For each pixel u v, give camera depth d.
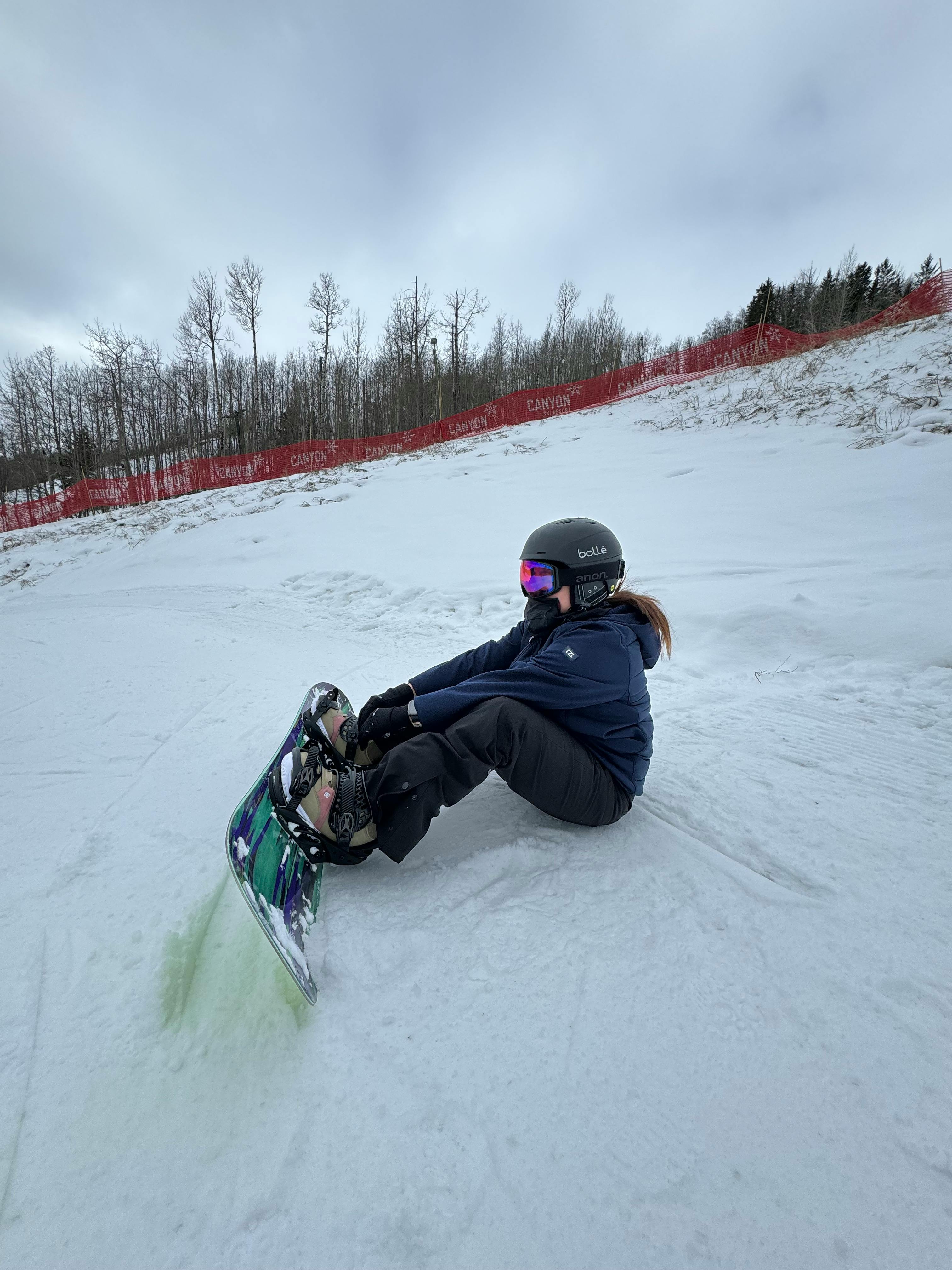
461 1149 1.12
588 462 12.14
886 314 18.70
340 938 1.61
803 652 3.91
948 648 3.49
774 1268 0.94
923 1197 1.04
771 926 1.66
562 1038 1.34
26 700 3.59
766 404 13.80
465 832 2.10
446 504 10.38
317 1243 0.98
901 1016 1.39
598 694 1.86
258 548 9.83
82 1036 1.34
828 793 2.32
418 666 4.35
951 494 6.58
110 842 2.09
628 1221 1.01
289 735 1.82
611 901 1.76
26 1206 1.03
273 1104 1.20
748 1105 1.20
